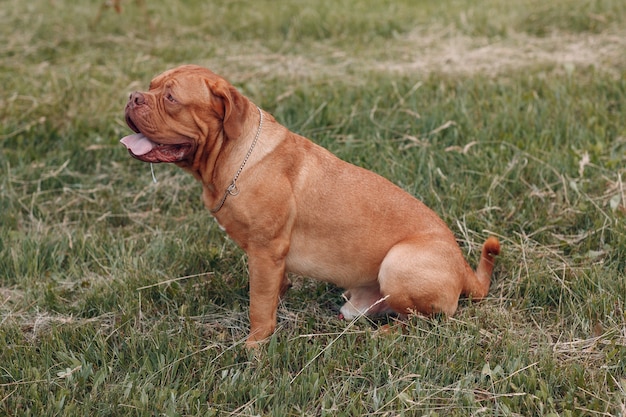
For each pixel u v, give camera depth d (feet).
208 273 18.89
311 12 35.88
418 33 33.86
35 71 30.14
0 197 22.29
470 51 30.96
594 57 29.17
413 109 25.21
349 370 15.28
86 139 24.88
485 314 16.90
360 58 30.76
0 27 34.99
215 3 39.01
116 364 15.46
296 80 28.32
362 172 16.88
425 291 16.03
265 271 16.01
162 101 14.85
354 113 25.07
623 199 20.34
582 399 14.23
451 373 14.94
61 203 22.53
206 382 14.82
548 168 21.93
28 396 14.42
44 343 15.89
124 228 21.47
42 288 18.44
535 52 30.37
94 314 17.70
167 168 23.66
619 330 16.08
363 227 16.35
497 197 21.13
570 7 34.06
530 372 14.80
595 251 19.11
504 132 23.84
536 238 20.03
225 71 29.76
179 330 16.66
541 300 17.72
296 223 16.30
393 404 14.15
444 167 22.56
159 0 39.45
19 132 25.36
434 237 16.63
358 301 17.44
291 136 16.48
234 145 15.58
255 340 16.33
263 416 13.91
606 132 23.99
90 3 39.06
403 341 15.96
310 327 16.96
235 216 15.78
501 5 36.55
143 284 18.28
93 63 31.09
